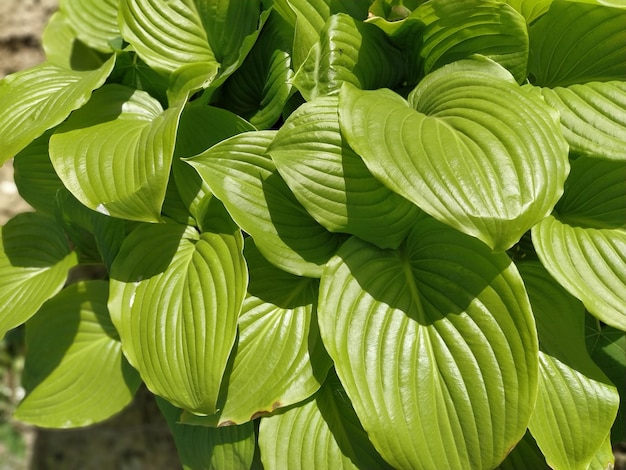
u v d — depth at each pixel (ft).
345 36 1.61
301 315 1.57
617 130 1.52
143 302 1.56
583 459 1.46
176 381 1.45
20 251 1.96
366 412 1.35
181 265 1.58
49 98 1.67
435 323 1.45
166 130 1.49
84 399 1.89
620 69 1.63
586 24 1.63
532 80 1.77
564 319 1.55
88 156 1.53
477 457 1.36
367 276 1.48
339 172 1.44
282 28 1.73
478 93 1.44
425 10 1.59
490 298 1.41
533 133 1.34
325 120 1.46
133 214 1.43
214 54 1.82
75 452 2.84
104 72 1.62
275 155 1.42
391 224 1.49
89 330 1.96
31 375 1.96
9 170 3.26
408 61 1.78
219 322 1.44
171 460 2.77
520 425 1.35
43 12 3.27
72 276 3.00
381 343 1.42
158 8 1.76
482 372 1.39
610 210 1.58
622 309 1.42
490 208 1.23
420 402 1.39
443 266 1.48
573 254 1.49
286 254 1.50
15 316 1.74
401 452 1.36
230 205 1.48
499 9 1.53
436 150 1.31
